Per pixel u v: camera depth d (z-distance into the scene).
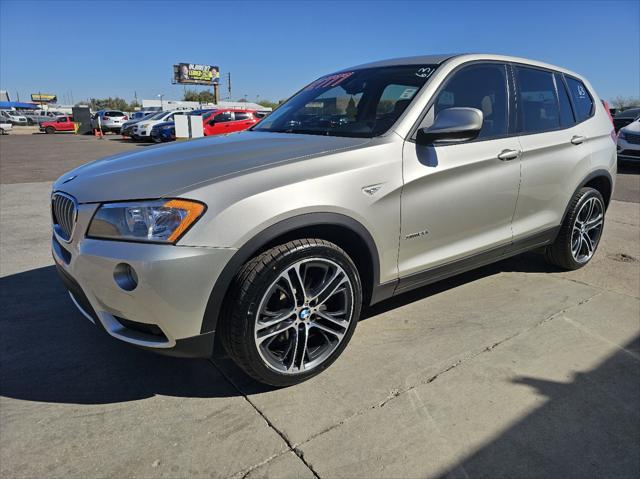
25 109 69.94
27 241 5.24
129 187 2.30
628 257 4.77
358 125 3.03
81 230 2.32
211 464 2.06
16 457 2.08
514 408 2.42
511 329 3.22
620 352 2.94
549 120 3.82
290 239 2.45
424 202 2.87
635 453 2.13
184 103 50.59
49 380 2.65
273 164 2.43
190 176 2.31
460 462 2.07
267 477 1.99
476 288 3.92
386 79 3.30
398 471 2.02
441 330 3.20
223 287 2.22
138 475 1.99
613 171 4.39
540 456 2.11
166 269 2.09
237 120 20.08
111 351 2.95
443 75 3.13
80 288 2.37
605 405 2.45
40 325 3.27
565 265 4.25
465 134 2.71
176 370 2.76
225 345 2.37
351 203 2.51
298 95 3.88
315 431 2.25
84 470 2.02
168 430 2.26
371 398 2.49
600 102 4.48
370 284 2.81
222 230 2.16
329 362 2.67
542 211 3.78
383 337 3.11
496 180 3.28
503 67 3.54
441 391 2.55
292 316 2.46
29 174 10.88
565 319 3.37
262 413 2.38
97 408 2.42
